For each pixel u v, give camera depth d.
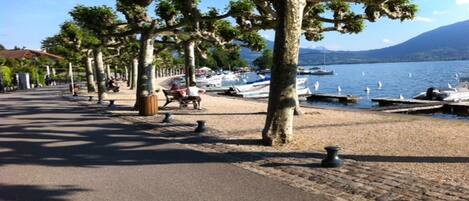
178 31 23.20
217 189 7.46
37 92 46.00
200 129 13.80
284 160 9.45
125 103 26.61
